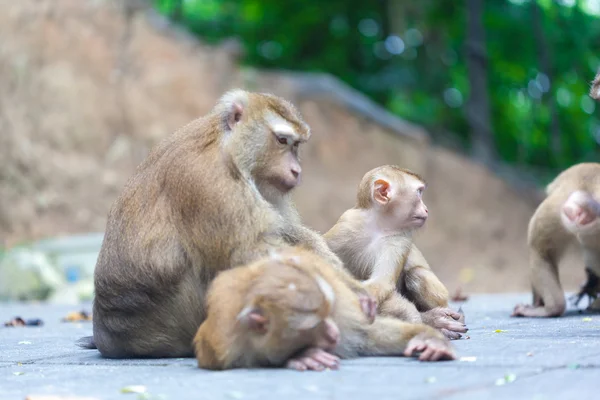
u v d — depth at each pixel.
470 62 30.78
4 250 22.80
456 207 28.56
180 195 6.90
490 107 33.91
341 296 6.45
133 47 27.86
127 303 7.17
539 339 7.34
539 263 10.24
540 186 31.52
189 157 6.95
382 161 29.02
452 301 14.97
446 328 7.78
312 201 27.03
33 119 25.16
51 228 23.97
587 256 10.24
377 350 6.53
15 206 23.83
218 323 6.09
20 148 24.41
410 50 33.81
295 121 7.23
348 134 29.14
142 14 28.83
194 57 28.80
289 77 29.89
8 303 18.45
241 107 7.07
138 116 26.75
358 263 8.28
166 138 7.40
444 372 5.57
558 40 34.50
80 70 26.52
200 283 6.95
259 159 7.06
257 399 4.88
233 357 6.11
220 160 6.87
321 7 34.59
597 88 8.94
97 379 5.93
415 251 8.66
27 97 25.30
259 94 7.38
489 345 6.93
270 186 7.18
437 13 33.66
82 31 27.22
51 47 26.39
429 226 27.88
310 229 7.51
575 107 35.81
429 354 6.10
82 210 24.58
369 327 6.52
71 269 19.83
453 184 29.12
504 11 35.16
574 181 10.05
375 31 35.12
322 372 5.78
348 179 28.23
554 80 34.09
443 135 33.78
